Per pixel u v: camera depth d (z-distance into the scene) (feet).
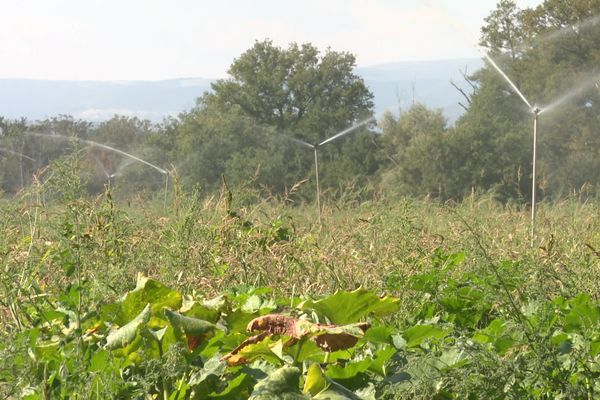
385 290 22.81
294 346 15.33
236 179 187.11
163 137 235.81
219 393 14.49
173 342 14.87
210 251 24.95
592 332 17.01
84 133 256.32
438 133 178.81
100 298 16.42
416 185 177.17
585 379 16.12
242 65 277.85
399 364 16.14
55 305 18.84
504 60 189.37
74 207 17.37
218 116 222.48
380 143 211.00
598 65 176.45
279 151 209.77
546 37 184.44
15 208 21.86
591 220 34.94
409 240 25.79
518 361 15.52
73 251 17.26
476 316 21.42
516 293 21.06
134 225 25.86
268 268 24.04
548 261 20.99
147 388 13.80
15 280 18.01
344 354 16.25
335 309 16.38
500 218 38.50
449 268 24.75
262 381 13.50
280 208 31.81
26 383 13.69
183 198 29.27
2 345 14.84
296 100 277.03
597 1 179.11
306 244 27.02
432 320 20.20
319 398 13.64
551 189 168.45
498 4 191.52
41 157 198.80
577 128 173.27
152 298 15.89
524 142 171.32
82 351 14.39
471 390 14.66
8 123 229.66
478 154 170.81
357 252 26.09
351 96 274.36
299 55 279.49
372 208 32.76
